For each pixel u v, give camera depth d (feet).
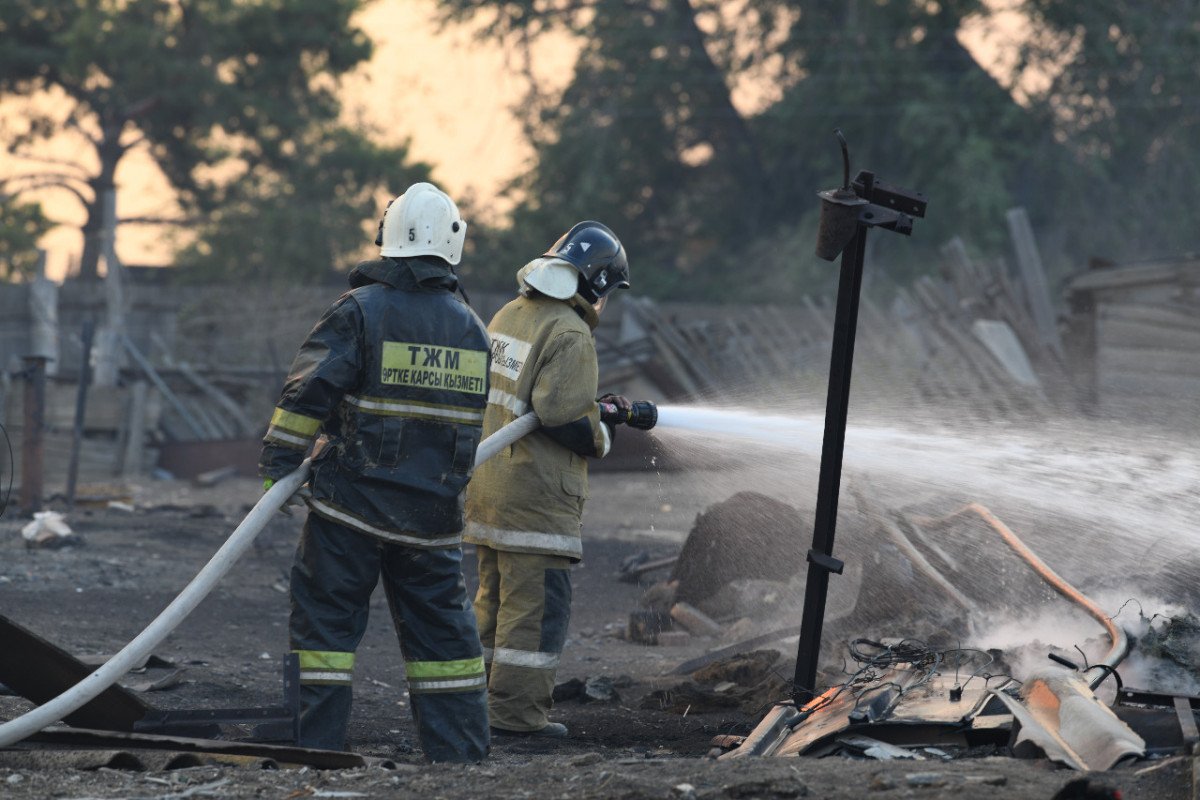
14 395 70.95
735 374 78.89
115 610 32.71
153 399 78.02
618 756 19.88
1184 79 137.39
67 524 49.70
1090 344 68.74
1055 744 14.90
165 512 57.82
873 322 73.92
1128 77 140.05
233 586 38.17
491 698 21.71
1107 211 140.05
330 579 17.67
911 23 140.97
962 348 68.03
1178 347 64.13
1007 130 141.18
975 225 132.05
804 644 19.70
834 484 19.63
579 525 22.29
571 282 21.97
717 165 160.76
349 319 17.43
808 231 140.46
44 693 17.38
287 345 101.76
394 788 14.73
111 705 17.17
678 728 22.47
